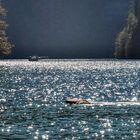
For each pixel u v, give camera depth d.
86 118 112.62
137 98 158.50
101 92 182.62
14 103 143.25
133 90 190.12
